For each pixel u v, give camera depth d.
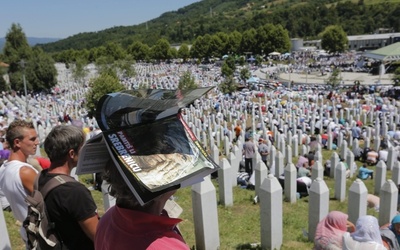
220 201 9.88
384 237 5.10
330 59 111.12
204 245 6.17
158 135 1.85
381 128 24.09
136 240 1.80
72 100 53.38
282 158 13.09
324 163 16.17
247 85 61.12
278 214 6.58
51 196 2.88
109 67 79.56
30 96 58.00
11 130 3.96
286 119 26.77
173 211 2.91
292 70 91.31
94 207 2.96
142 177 1.67
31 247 2.94
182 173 1.75
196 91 1.95
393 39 124.62
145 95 1.95
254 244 6.90
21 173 3.68
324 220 4.74
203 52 136.25
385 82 62.03
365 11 186.12
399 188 9.92
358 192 7.40
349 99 39.78
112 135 1.83
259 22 191.12
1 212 5.09
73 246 2.88
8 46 73.00
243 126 24.88
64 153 3.06
